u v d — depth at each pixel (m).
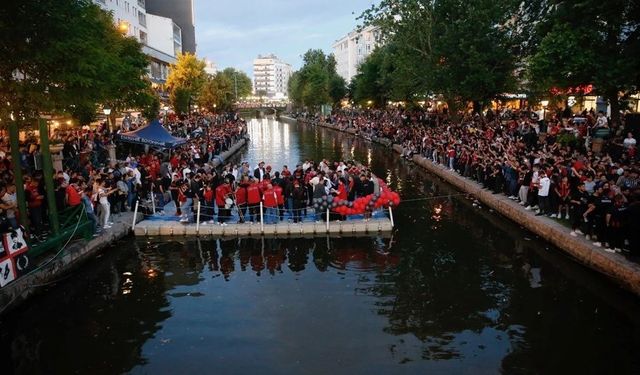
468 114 39.62
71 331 10.72
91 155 22.62
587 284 12.80
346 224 17.50
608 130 21.14
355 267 14.40
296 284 13.17
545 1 31.16
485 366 9.12
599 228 13.42
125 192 18.22
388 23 36.69
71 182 15.80
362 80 62.41
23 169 17.61
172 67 57.62
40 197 14.05
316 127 80.31
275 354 9.61
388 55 43.19
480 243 16.42
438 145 31.44
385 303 11.90
